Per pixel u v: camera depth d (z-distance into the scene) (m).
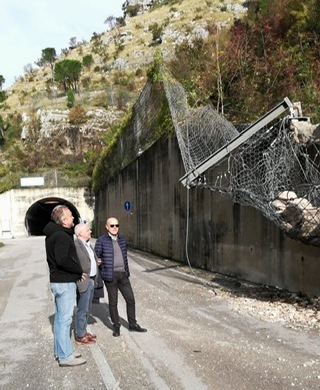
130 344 6.79
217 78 19.83
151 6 139.75
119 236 7.49
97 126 68.06
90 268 6.90
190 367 5.74
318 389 5.01
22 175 50.03
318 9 19.27
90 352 6.48
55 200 51.94
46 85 97.94
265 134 10.36
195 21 94.25
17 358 6.43
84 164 57.94
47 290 12.12
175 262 17.14
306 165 9.39
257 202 9.41
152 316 8.56
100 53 106.88
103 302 10.02
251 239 11.59
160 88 19.17
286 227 8.70
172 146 17.62
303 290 9.34
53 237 6.05
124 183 27.92
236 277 12.48
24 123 71.81
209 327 7.66
